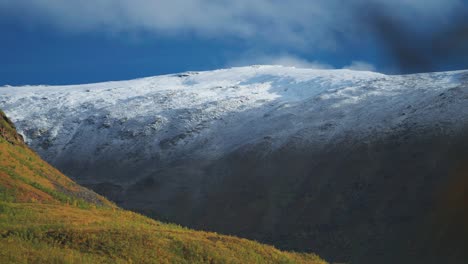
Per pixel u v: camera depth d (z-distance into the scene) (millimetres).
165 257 25188
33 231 24344
